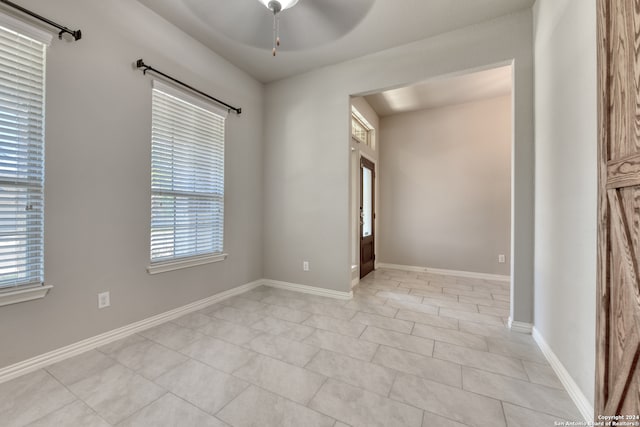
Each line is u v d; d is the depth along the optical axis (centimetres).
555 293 180
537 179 220
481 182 435
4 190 164
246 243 351
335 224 328
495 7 232
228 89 319
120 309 219
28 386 158
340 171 324
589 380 136
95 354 194
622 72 96
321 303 306
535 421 135
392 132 497
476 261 436
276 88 367
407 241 485
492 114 429
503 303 308
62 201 185
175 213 263
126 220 222
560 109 174
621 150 97
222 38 275
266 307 292
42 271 177
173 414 138
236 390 157
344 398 151
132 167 225
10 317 164
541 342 205
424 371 177
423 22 249
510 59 239
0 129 162
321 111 335
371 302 310
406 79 284
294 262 355
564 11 169
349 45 285
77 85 192
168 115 255
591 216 136
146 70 233
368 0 222
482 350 204
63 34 184
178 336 224
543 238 205
